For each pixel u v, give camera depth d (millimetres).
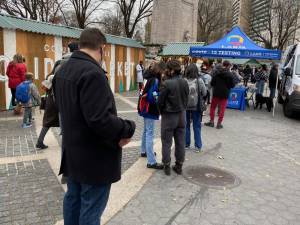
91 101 2393
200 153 6914
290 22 43188
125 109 11984
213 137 8438
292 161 6730
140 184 4984
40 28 11836
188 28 30953
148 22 40344
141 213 4129
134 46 18500
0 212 3959
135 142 7379
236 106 13789
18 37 10680
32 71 11422
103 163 2617
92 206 2699
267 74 15375
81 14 28938
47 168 5445
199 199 4621
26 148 6512
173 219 4031
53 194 4484
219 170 5898
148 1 30797
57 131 7879
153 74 5469
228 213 4266
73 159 2625
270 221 4125
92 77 2410
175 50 25219
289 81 12727
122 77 17734
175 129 5445
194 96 6652
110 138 2502
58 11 31812
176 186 5020
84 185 2660
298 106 11633
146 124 5590
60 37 12719
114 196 4531
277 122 11203
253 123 10789
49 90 5742
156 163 5707
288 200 4777
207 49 13047
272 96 13609
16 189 4609
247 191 5008
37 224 3723
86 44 2615
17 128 8133
